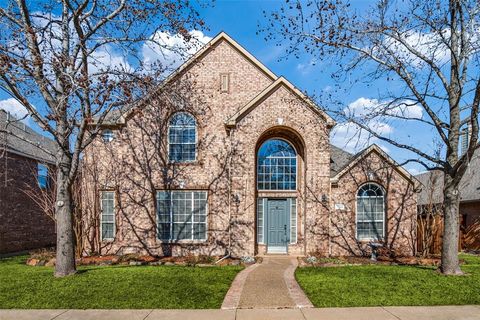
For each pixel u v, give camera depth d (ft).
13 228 62.13
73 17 35.29
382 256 50.80
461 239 69.97
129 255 50.62
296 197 55.21
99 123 36.17
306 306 26.96
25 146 67.21
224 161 54.24
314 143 52.39
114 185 54.13
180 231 53.42
